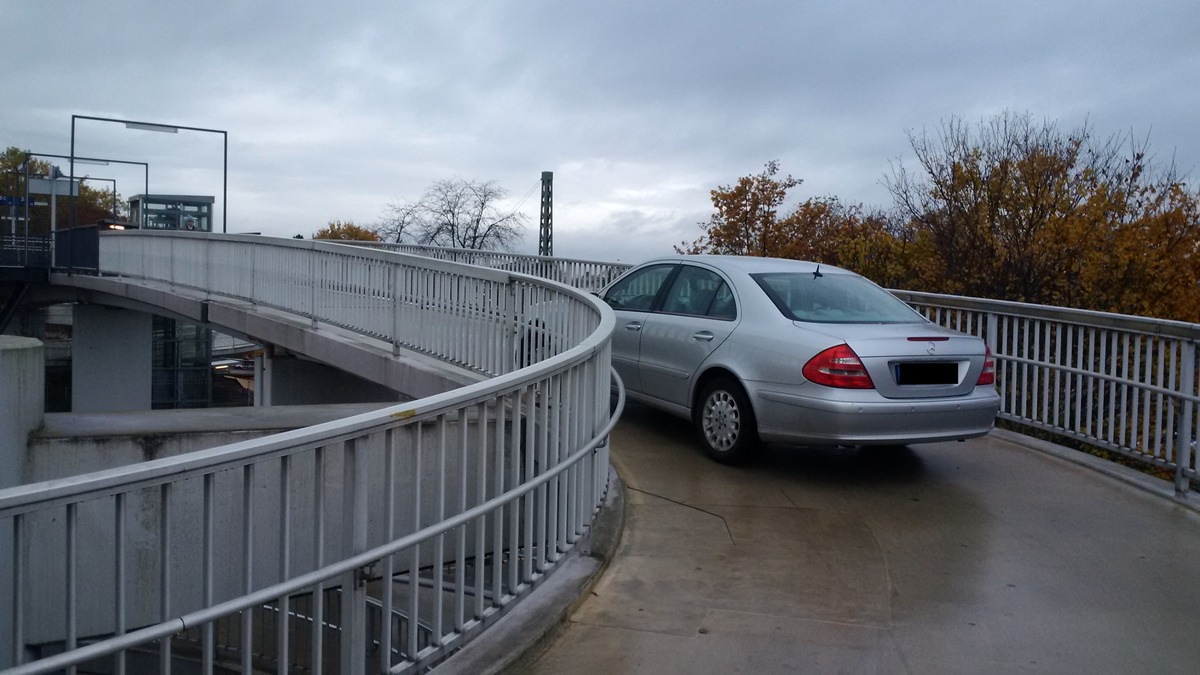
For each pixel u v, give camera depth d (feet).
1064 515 20.76
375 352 33.60
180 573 22.59
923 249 59.67
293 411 26.63
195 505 22.62
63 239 91.61
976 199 55.47
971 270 53.36
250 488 10.64
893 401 21.22
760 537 19.02
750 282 24.47
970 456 25.98
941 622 15.20
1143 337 27.30
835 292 24.56
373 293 34.09
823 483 22.80
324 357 37.81
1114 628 15.06
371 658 22.15
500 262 68.69
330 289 37.52
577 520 17.44
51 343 136.26
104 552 21.98
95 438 22.36
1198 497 21.88
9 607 19.58
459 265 28.73
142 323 103.91
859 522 20.02
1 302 110.11
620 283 29.81
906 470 24.29
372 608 22.45
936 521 20.20
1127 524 20.22
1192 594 16.46
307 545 23.08
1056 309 26.53
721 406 23.90
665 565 17.47
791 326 22.56
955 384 22.06
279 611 11.19
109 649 9.07
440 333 29.99
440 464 13.02
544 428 15.72
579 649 14.06
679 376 25.31
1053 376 27.61
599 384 18.47
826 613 15.48
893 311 24.35
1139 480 23.25
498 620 14.34
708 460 24.52
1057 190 53.98
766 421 22.40
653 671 13.41
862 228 73.61
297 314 40.63
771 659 13.83
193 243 55.11
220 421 24.32
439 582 13.15
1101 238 50.44
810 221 89.97
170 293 58.90
